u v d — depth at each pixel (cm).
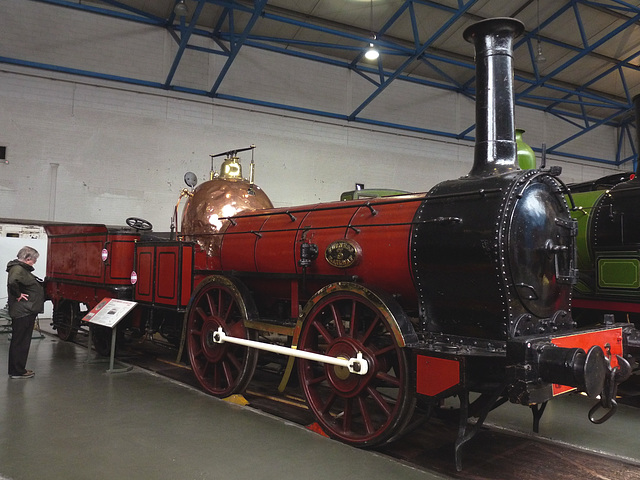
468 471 364
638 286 582
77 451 356
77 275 816
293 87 1598
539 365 312
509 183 351
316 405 432
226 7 1248
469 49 1644
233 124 1504
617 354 387
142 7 1373
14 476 314
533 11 1468
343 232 449
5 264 1186
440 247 367
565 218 390
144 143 1391
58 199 1293
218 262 588
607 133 2234
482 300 351
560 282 378
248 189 642
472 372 334
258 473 321
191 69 1459
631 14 1498
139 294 687
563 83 1869
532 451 404
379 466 333
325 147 1639
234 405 475
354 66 1683
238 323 522
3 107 1242
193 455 350
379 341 411
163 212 1407
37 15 1279
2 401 481
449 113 1867
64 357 716
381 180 1728
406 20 1473
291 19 1329
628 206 605
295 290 488
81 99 1323
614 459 387
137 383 557
